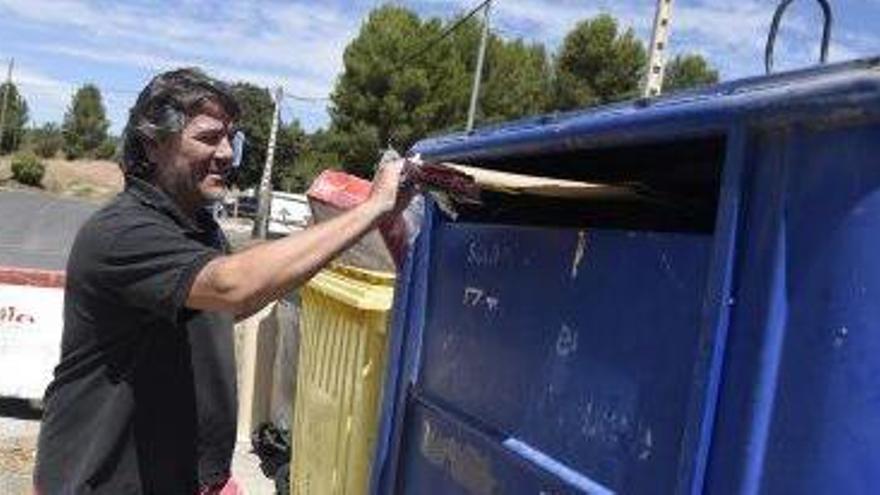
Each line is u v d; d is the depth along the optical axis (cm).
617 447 226
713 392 194
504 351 278
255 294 260
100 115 11031
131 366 282
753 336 188
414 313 334
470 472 288
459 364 304
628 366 225
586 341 241
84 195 8756
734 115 194
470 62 5534
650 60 1355
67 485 284
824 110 173
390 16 5412
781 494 178
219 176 289
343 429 480
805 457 174
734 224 193
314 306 546
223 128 287
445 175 286
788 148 183
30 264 2980
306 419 554
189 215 290
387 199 275
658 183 291
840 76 172
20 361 898
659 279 218
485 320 291
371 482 352
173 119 279
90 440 283
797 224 180
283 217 4556
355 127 5369
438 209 327
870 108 165
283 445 756
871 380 165
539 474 251
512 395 272
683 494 198
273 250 260
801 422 176
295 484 581
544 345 259
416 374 331
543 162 298
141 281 268
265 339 832
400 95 5341
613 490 226
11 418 888
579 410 241
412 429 331
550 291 259
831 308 172
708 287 198
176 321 269
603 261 238
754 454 184
